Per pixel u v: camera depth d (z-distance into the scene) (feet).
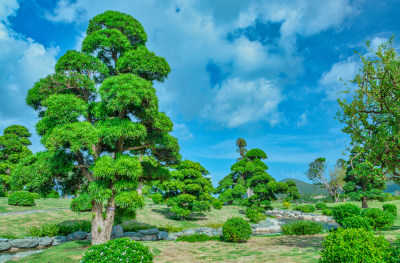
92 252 23.30
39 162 41.63
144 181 59.72
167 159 65.26
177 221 90.68
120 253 22.85
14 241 46.98
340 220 55.72
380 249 19.97
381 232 50.21
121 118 47.70
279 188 115.75
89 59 48.14
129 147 52.39
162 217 94.53
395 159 26.12
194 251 41.06
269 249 40.22
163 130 52.19
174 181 94.63
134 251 23.70
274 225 94.38
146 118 48.39
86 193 42.83
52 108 40.78
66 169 42.45
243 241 50.72
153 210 104.27
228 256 36.09
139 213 92.63
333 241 21.02
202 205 92.73
